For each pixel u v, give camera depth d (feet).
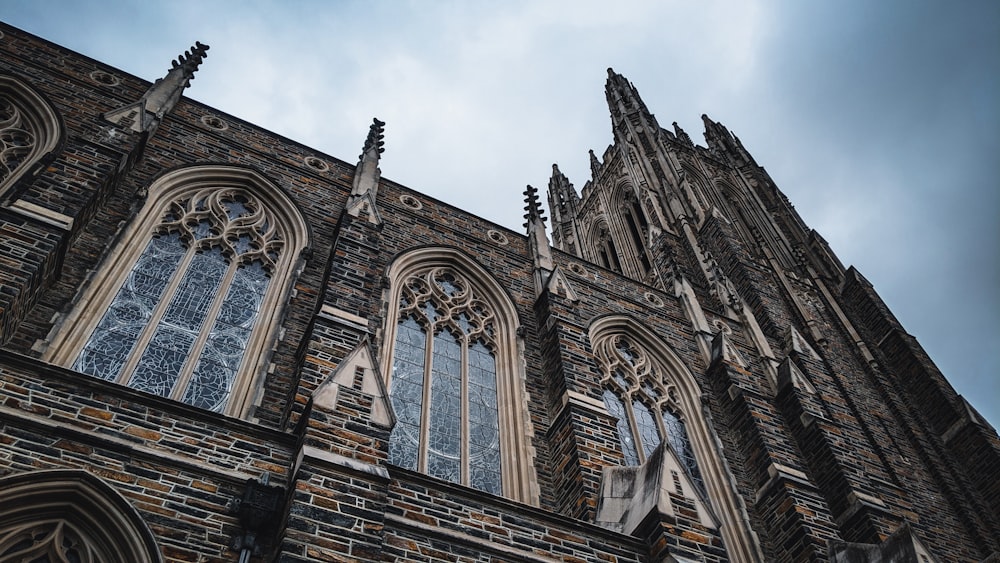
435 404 59.36
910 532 51.06
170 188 62.39
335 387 43.01
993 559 47.52
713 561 44.88
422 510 41.42
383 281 65.36
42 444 35.40
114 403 38.83
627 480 51.78
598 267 86.28
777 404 77.92
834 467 69.05
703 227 126.82
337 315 52.39
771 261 130.31
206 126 70.64
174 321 53.31
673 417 72.69
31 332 45.27
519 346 67.97
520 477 56.29
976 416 97.50
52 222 47.37
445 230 76.79
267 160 71.05
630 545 46.03
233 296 57.57
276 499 37.99
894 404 102.68
